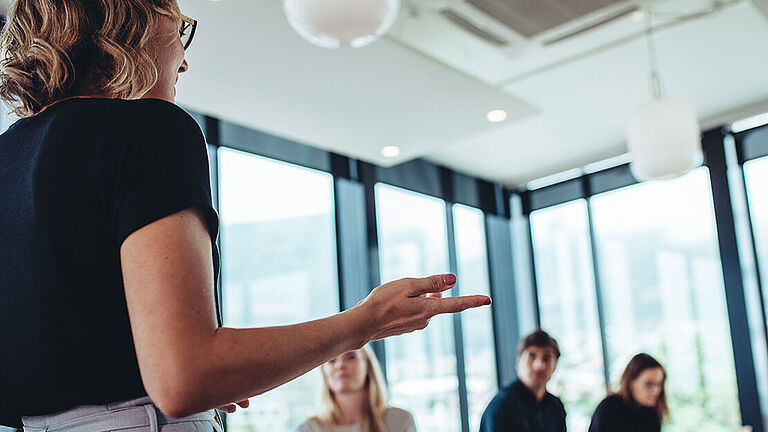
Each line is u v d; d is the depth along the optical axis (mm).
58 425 671
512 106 4406
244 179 5242
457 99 4266
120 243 615
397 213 6559
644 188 6871
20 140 719
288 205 5523
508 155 6812
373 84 3998
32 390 667
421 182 6836
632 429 3852
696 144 4023
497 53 4566
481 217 7477
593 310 7062
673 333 6508
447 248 6984
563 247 7371
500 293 7434
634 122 4059
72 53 744
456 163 7023
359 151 5078
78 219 652
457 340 6832
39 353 658
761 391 5934
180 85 3865
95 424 651
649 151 3980
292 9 2619
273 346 616
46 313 654
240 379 595
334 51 3602
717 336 6246
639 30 4375
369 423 3348
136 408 659
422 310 710
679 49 4699
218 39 3420
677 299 6531
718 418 6141
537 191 7617
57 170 666
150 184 627
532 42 4180
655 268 6699
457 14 3883
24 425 711
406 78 3949
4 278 688
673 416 6348
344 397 3357
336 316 669
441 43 4391
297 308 5410
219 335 600
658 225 6730
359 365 3348
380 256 6301
